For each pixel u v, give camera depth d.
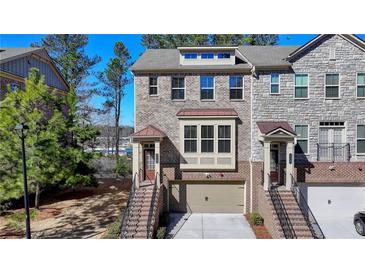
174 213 15.64
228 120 15.19
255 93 15.22
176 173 15.59
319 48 14.98
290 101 15.10
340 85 14.95
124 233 11.45
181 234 12.45
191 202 15.71
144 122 15.75
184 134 15.40
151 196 13.80
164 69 15.49
